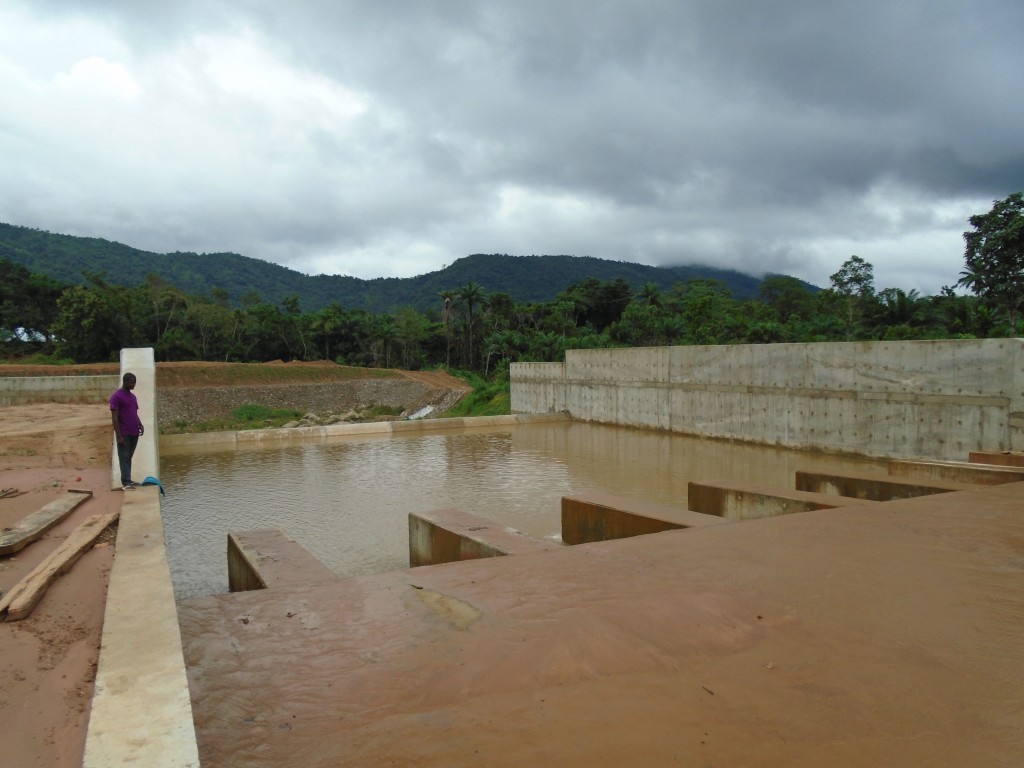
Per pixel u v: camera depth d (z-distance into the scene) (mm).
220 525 14867
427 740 3512
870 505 8734
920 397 19531
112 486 10875
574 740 3461
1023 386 16984
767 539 7168
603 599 5500
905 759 3225
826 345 22297
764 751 3316
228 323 78875
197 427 49219
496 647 4664
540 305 82938
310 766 3297
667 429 29719
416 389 66625
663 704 3830
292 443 28578
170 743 2977
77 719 4004
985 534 7160
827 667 4246
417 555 10203
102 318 65688
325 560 12258
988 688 3932
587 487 18547
